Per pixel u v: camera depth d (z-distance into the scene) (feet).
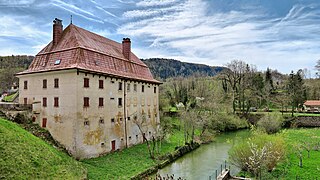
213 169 80.07
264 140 73.51
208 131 139.64
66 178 54.70
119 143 94.84
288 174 67.46
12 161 50.98
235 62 282.77
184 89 234.58
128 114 101.45
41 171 53.06
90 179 61.16
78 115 76.69
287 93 245.24
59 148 76.38
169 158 87.81
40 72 84.89
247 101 200.13
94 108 83.15
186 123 117.60
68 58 82.23
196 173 76.07
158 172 75.66
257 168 63.00
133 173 69.05
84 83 79.61
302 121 175.32
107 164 75.10
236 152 74.18
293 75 253.65
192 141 111.65
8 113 79.51
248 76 234.38
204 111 160.35
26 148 57.62
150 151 88.43
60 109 79.87
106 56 94.89
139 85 110.63
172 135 128.36
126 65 106.11
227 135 145.59
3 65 389.80
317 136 123.65
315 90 271.69
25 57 430.20
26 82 91.30
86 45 88.22
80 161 74.74
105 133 87.66
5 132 59.16
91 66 83.56
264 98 229.45
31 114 85.46
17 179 47.11
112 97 92.17
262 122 131.64
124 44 112.27
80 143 77.05
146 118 115.55
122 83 98.48
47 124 82.79
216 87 248.93
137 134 107.14
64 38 90.48
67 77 78.95
